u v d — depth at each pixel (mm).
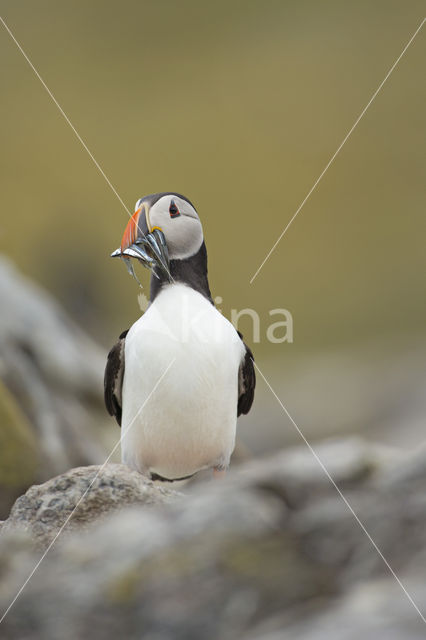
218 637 2994
